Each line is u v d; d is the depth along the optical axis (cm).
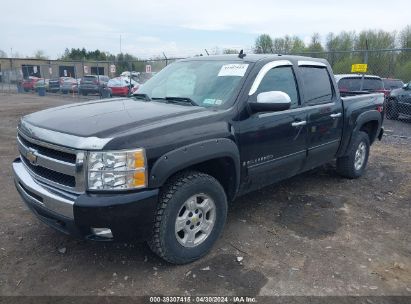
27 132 339
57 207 296
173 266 339
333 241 395
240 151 375
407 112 1333
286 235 405
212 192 349
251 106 378
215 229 359
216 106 375
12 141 869
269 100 366
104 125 310
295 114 439
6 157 707
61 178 307
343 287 316
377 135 634
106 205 282
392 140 972
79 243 376
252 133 384
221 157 353
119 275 324
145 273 328
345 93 659
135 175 291
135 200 290
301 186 564
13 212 446
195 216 342
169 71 475
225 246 378
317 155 494
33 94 2864
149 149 296
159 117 332
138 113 347
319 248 379
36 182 326
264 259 355
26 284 310
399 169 675
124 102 414
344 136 542
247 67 405
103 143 284
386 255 371
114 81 2405
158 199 318
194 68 447
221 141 346
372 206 496
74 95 2712
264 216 452
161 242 318
